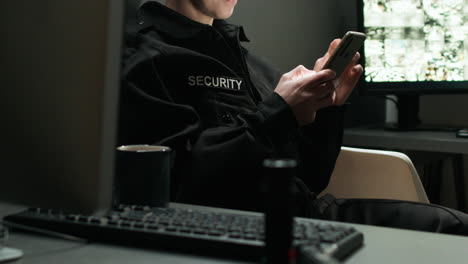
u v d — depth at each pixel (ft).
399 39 8.11
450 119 9.46
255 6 7.07
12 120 2.29
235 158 4.42
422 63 8.13
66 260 2.22
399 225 4.53
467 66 8.13
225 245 2.25
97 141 2.16
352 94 8.83
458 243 2.53
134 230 2.41
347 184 5.88
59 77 2.20
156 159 3.02
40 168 2.25
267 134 4.60
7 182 2.33
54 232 2.55
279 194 1.74
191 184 4.38
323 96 4.84
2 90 2.30
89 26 2.14
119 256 2.28
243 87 5.29
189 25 5.39
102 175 2.18
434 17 8.10
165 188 3.08
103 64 2.14
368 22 8.09
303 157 5.81
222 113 5.08
